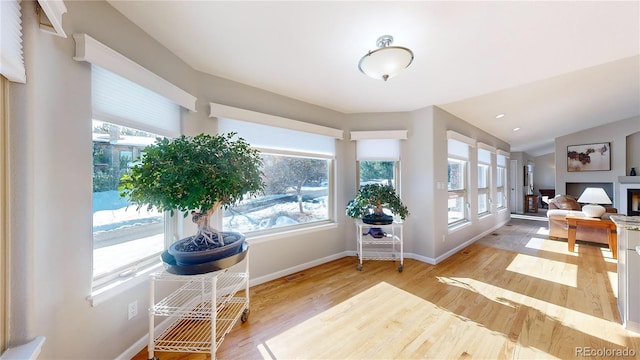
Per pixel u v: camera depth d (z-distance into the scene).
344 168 3.49
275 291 2.42
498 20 1.55
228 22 1.58
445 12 1.48
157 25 1.61
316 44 1.84
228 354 1.57
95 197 1.41
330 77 2.40
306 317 1.97
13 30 0.93
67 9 1.23
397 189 3.49
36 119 1.07
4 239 0.96
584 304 2.12
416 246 3.37
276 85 2.57
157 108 1.80
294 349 1.61
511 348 1.59
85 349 1.27
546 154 8.92
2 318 0.95
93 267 1.38
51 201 1.13
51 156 1.14
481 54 1.97
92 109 1.36
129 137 1.62
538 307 2.08
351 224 3.54
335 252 3.39
